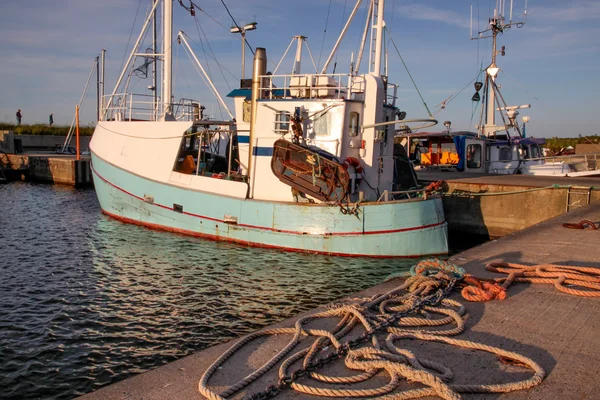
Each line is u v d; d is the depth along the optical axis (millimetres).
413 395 3285
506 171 24312
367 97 12539
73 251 13070
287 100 12625
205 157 16812
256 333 4445
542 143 26812
